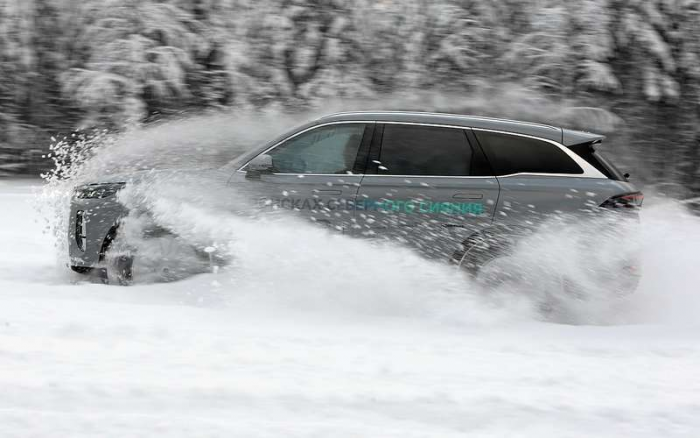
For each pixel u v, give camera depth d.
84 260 16.69
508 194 15.49
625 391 10.67
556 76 31.03
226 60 30.75
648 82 31.00
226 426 8.93
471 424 9.35
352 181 15.80
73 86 30.39
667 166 32.31
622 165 32.31
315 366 11.16
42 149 32.59
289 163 16.17
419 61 31.45
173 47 30.08
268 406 9.57
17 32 30.98
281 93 31.39
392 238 15.65
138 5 30.36
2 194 29.22
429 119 16.12
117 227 16.52
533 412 9.77
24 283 16.27
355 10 31.28
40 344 11.58
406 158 15.91
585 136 15.88
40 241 22.30
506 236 15.49
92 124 30.61
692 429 9.45
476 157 15.82
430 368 11.36
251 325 13.55
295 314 14.68
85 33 31.06
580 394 10.49
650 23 30.86
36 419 8.95
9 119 31.94
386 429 9.07
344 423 9.18
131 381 10.18
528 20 31.45
